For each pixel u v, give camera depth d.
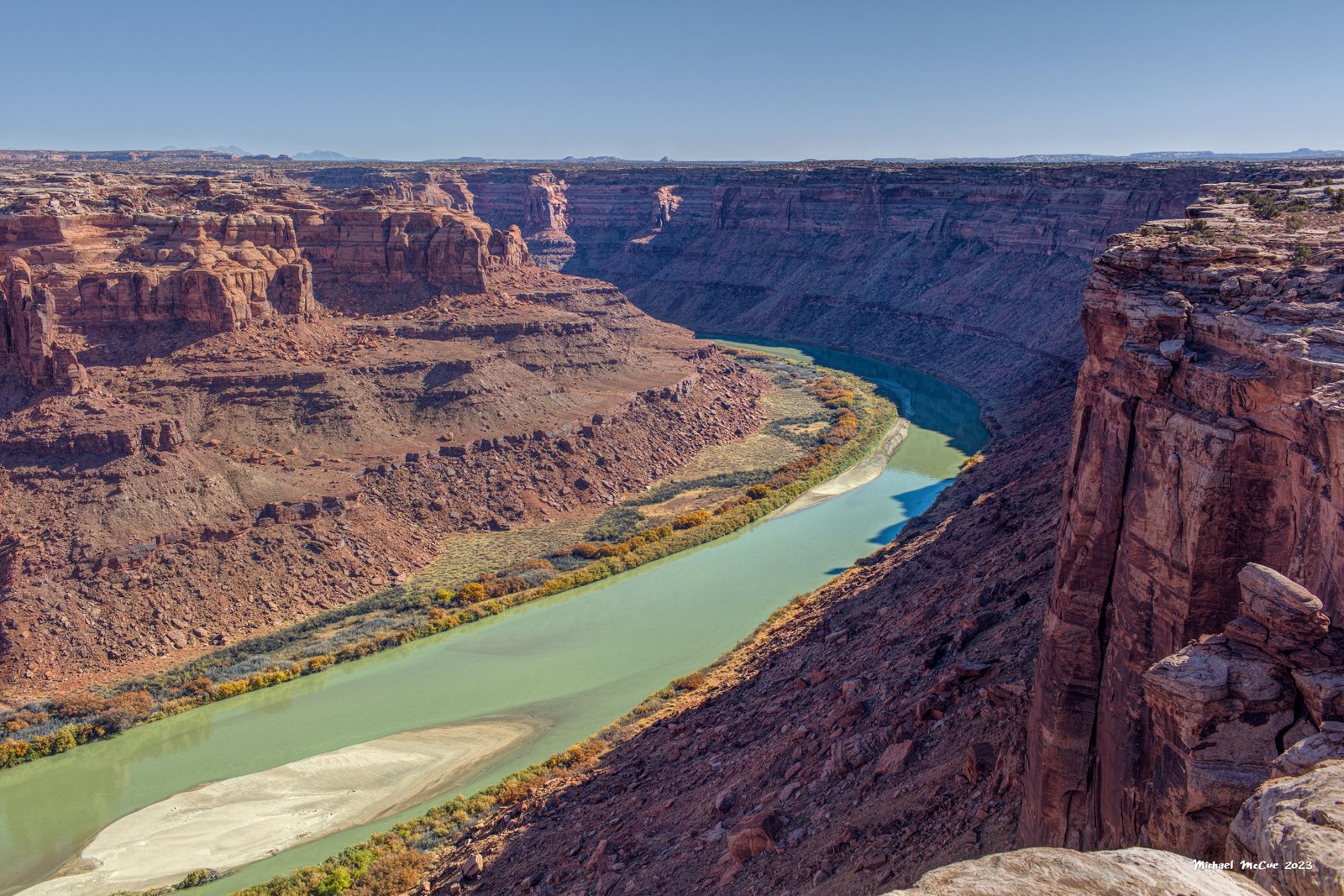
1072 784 27.03
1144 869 10.88
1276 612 18.39
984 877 10.63
